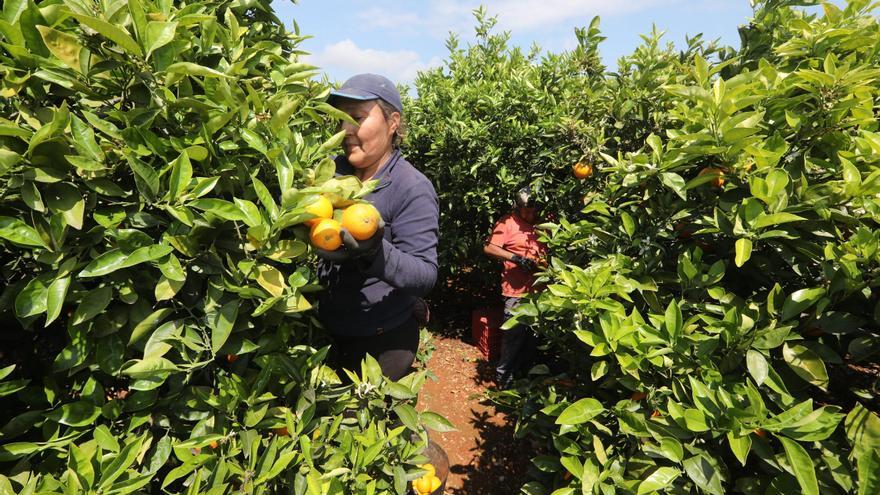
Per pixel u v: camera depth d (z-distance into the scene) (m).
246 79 1.60
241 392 1.32
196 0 1.65
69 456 0.98
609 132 4.20
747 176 1.83
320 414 1.68
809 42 2.19
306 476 1.31
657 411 1.73
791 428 1.28
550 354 4.59
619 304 1.83
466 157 5.22
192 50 1.39
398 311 2.09
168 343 1.17
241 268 1.21
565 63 5.36
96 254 1.11
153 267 1.22
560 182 4.81
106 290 1.10
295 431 1.41
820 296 1.54
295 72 1.78
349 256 1.42
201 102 1.22
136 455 1.14
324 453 1.50
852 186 1.56
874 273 1.44
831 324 1.53
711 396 1.46
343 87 1.91
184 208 1.13
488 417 4.05
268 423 1.37
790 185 1.78
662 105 3.64
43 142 1.01
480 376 4.73
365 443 1.54
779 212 1.64
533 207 4.10
